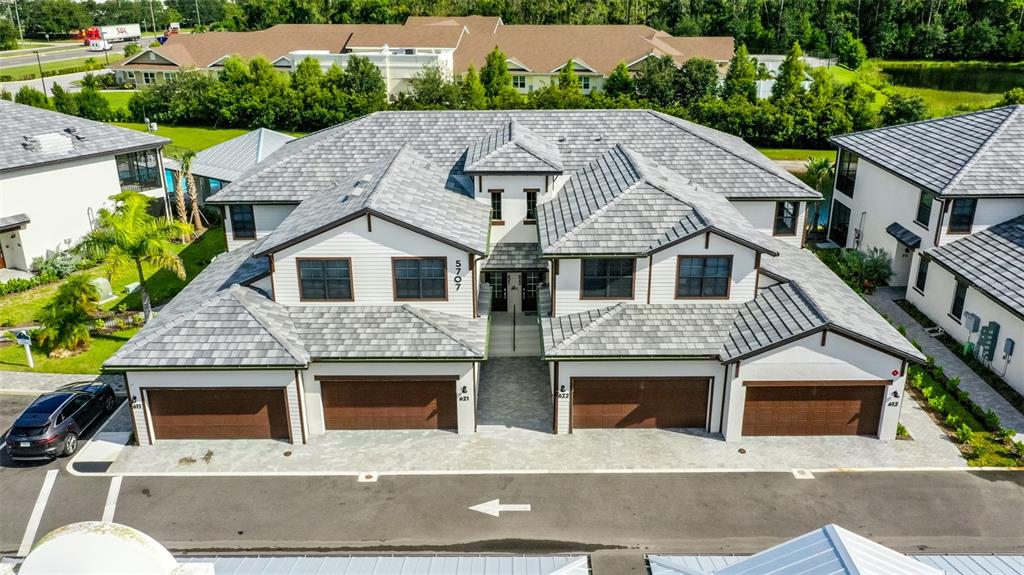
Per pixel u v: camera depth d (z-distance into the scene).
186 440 26.67
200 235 46.53
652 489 23.94
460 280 27.19
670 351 25.33
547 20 114.81
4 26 137.50
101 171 43.62
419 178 31.56
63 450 25.64
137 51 118.00
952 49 113.81
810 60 106.81
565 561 15.18
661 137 35.91
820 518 22.55
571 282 27.03
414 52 84.31
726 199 32.66
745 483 24.16
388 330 26.36
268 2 126.44
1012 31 112.50
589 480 24.39
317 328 26.56
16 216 40.09
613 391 26.44
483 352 25.52
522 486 24.16
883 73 105.38
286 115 77.19
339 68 78.50
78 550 11.78
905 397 28.75
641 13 119.25
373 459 25.55
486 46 88.50
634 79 76.31
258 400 26.11
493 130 36.16
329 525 22.56
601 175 31.94
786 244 33.91
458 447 26.12
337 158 34.72
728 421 25.98
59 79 101.75
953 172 33.66
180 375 25.47
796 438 26.34
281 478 24.67
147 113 80.31
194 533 22.28
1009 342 28.88
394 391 26.59
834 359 24.97
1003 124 35.69
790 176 34.22
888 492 23.62
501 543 21.73
